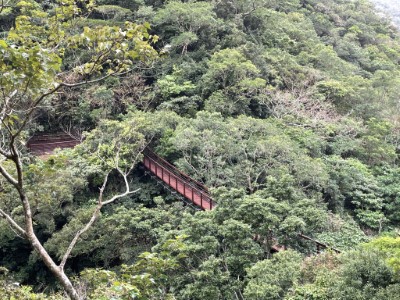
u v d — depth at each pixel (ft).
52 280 50.11
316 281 26.50
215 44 87.97
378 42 146.82
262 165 57.41
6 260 51.75
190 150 60.13
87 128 72.43
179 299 32.01
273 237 39.19
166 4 95.40
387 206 60.13
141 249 43.93
